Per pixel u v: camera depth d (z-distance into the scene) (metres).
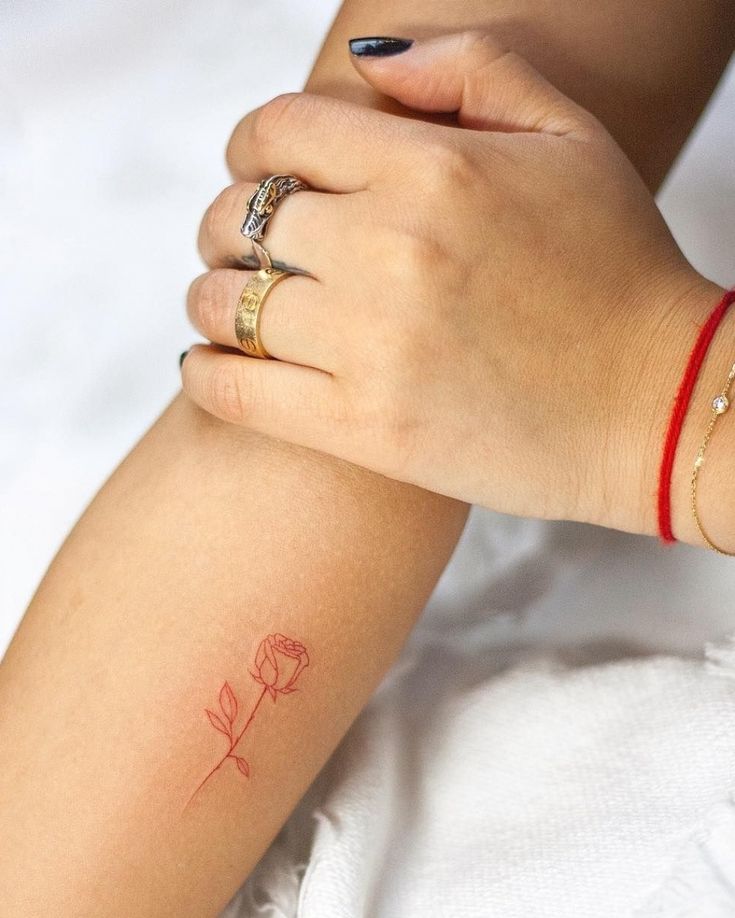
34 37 0.59
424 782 0.44
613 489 0.40
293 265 0.38
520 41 0.43
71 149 0.58
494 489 0.40
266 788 0.40
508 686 0.44
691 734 0.41
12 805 0.39
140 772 0.39
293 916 0.42
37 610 0.42
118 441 0.54
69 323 0.56
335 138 0.38
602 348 0.39
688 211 0.55
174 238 0.57
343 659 0.41
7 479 0.54
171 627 0.40
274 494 0.41
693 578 0.47
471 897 0.40
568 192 0.39
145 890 0.39
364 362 0.38
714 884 0.38
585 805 0.41
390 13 0.43
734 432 0.39
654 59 0.44
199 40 0.60
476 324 0.38
